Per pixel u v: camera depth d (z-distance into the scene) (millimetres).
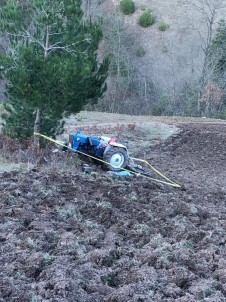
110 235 9500
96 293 7180
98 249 8703
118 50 40875
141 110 40156
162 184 14828
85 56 15797
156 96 40812
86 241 9109
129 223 10383
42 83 14641
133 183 13945
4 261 8070
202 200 13742
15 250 8477
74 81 14695
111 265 8344
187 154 20328
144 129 23203
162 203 12188
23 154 14969
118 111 40125
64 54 15750
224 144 22109
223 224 11047
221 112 37219
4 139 15930
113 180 13977
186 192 14484
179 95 39844
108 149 15219
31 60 14633
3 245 8703
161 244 9242
